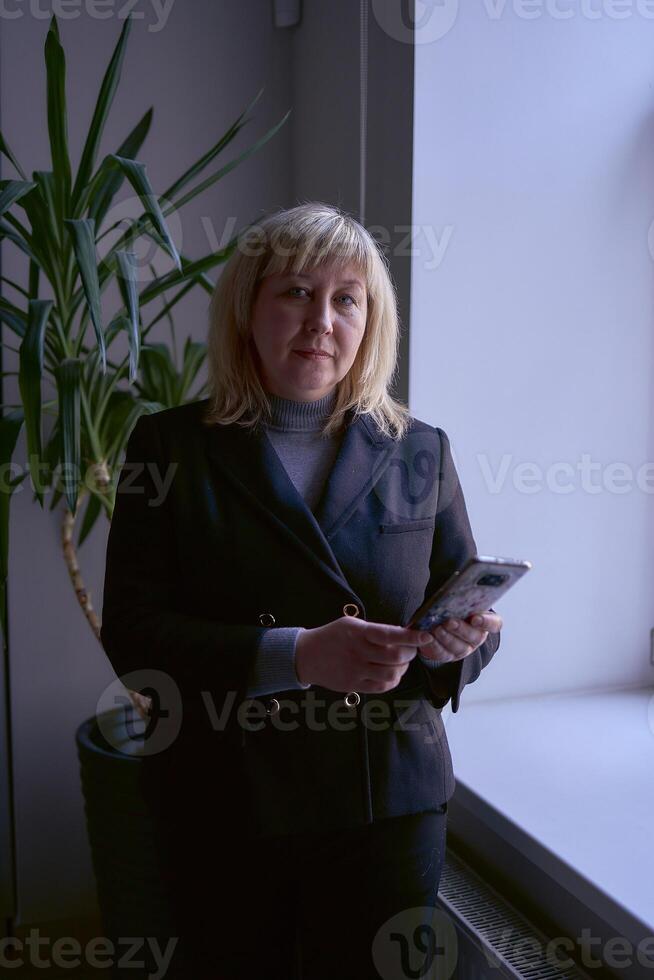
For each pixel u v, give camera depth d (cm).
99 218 159
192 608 114
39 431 143
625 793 146
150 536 114
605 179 176
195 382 217
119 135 205
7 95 196
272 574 110
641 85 176
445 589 88
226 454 115
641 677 193
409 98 164
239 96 214
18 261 199
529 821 138
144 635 109
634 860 127
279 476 113
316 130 206
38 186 153
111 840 167
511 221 171
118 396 174
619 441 184
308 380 112
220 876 111
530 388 177
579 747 164
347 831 111
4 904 211
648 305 182
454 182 167
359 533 114
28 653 208
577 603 187
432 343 169
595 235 177
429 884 115
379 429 121
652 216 179
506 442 177
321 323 110
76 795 214
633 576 189
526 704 184
